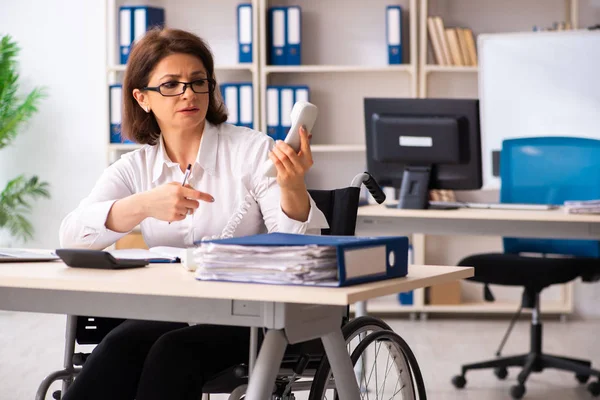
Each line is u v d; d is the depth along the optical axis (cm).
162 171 237
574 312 608
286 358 202
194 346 194
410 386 225
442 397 401
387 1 605
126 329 213
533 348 430
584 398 404
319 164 618
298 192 199
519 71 568
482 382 431
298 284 155
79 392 204
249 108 574
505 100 570
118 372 206
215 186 235
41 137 623
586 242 462
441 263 618
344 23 608
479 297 616
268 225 229
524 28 598
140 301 172
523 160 475
